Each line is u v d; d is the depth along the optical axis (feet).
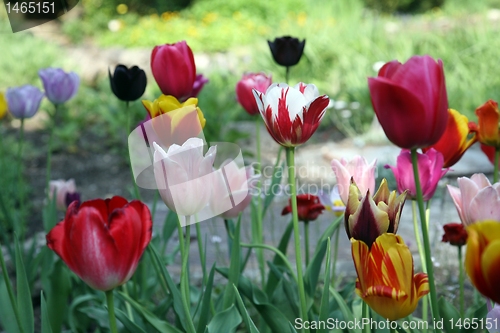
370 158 8.18
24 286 2.96
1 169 7.75
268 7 19.24
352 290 3.53
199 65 14.70
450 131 2.83
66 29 18.53
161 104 2.70
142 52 15.37
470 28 13.28
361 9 18.65
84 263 2.20
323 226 5.85
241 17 18.70
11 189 7.28
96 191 8.39
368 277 2.23
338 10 17.61
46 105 11.59
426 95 2.19
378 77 2.21
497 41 12.23
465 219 2.44
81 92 12.44
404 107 2.20
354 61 12.19
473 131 3.17
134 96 3.44
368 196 2.29
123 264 2.23
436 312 2.30
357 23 15.02
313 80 12.11
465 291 4.43
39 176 8.87
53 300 3.74
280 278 3.38
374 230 2.30
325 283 2.68
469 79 10.86
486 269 1.95
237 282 3.13
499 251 1.93
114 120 10.53
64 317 4.05
